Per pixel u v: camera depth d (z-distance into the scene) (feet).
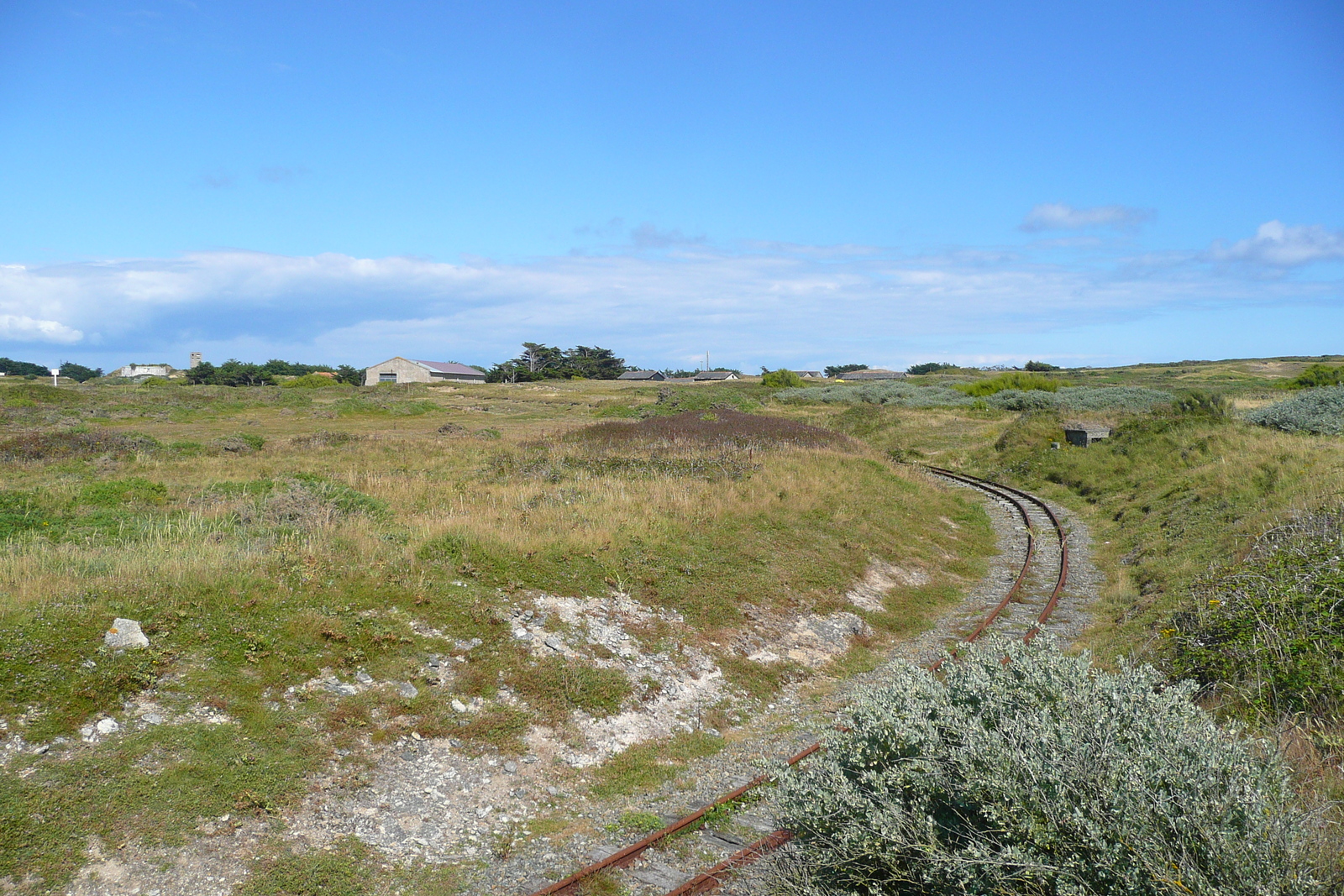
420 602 31.68
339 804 22.02
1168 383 270.67
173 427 139.54
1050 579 53.16
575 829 22.97
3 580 28.30
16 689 21.88
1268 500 53.01
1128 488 83.15
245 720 23.59
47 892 17.35
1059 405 168.25
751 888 18.63
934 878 14.49
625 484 59.11
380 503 50.24
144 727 22.26
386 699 26.35
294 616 28.60
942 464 123.34
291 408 174.40
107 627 25.21
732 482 62.44
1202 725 15.84
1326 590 30.30
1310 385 169.68
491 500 51.93
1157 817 13.21
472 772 24.71
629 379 412.57
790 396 231.30
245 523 43.21
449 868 20.72
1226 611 32.22
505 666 29.81
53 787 19.62
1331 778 18.76
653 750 28.17
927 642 41.39
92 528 42.73
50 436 87.15
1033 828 13.46
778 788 18.29
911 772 15.57
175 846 19.21
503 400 218.79
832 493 65.05
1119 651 35.29
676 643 35.47
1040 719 15.80
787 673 36.17
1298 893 12.21
